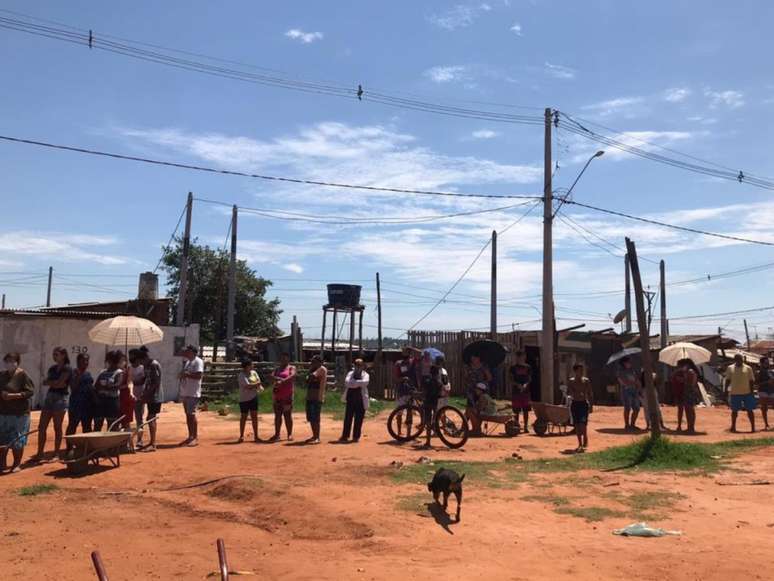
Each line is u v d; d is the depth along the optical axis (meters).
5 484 10.24
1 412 11.08
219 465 11.46
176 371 24.50
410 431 15.04
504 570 6.38
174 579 6.21
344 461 11.79
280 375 14.68
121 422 12.69
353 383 14.57
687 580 6.14
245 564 6.62
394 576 6.19
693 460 12.12
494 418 15.88
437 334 28.67
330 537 7.53
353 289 30.11
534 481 10.41
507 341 26.81
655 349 29.20
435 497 8.56
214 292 50.53
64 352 12.23
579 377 13.96
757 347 54.78
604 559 6.71
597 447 14.27
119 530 7.86
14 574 6.34
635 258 13.12
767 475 11.02
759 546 7.09
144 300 26.17
